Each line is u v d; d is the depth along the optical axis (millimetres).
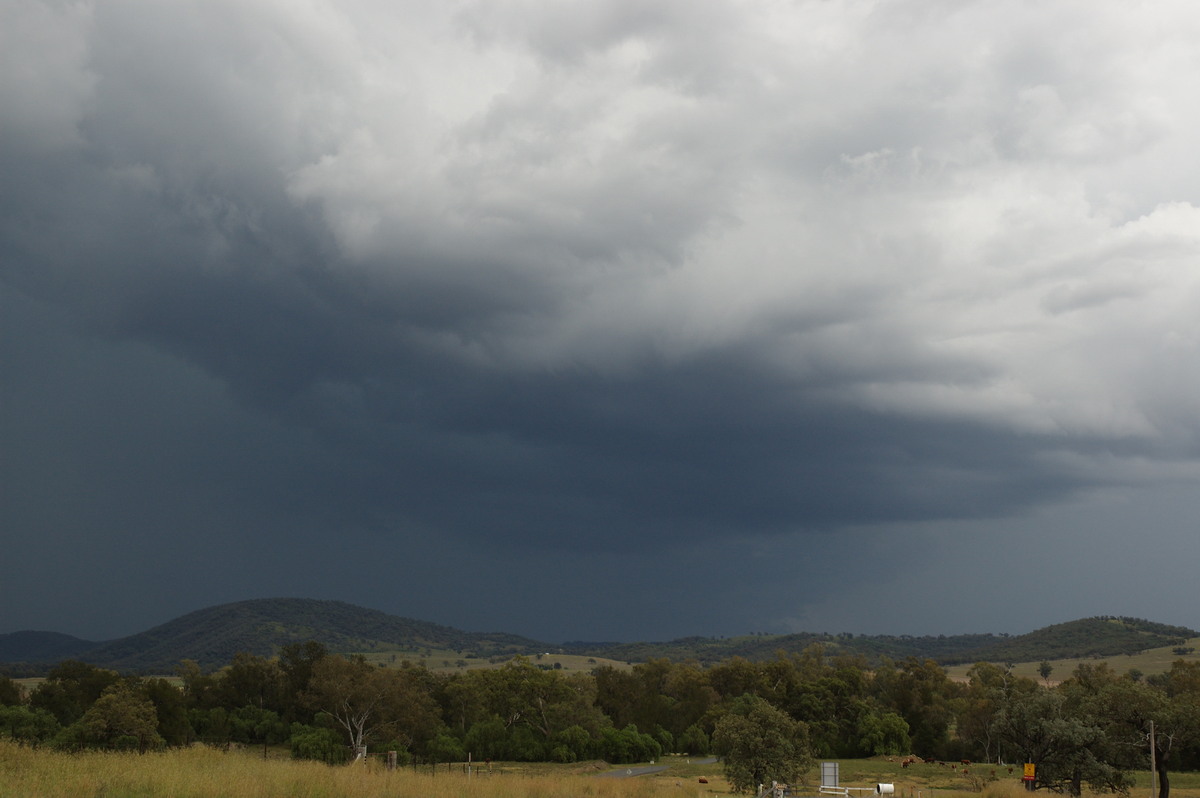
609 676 155500
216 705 129750
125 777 22922
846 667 156375
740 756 64062
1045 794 56875
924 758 128125
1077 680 114875
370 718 105125
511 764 109562
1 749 27594
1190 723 62375
